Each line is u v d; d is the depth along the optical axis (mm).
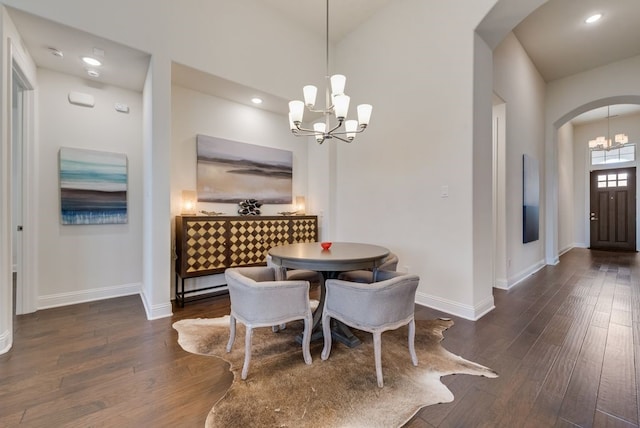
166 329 2613
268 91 3836
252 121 4316
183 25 3107
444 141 3133
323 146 4645
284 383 1799
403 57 3572
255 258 3859
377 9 3881
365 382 1810
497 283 4078
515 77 4410
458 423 1462
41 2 2316
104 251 3502
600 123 8188
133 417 1498
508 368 1978
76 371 1918
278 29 3938
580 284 4258
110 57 2928
